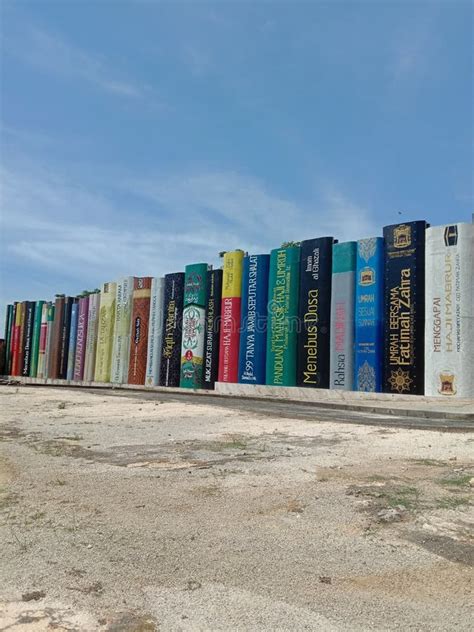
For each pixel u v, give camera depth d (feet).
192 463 29.01
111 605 12.84
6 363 198.80
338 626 11.75
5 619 12.15
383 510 19.52
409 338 81.82
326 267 94.99
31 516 19.88
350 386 88.94
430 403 73.20
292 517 19.12
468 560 15.21
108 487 23.88
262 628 11.68
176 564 15.25
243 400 87.81
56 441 38.27
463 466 27.22
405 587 13.66
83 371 156.25
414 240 82.89
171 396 96.58
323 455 30.99
